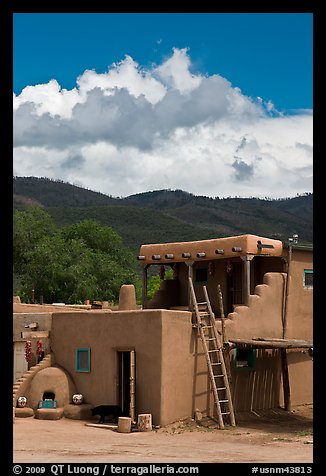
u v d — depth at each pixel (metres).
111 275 54.56
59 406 22.84
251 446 18.09
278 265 26.83
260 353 25.20
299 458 15.78
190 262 26.89
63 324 24.12
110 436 19.72
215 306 28.05
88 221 60.12
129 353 23.12
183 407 21.94
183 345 22.16
